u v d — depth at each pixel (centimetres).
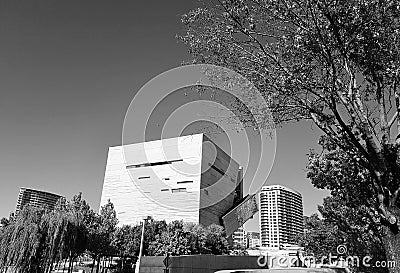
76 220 2358
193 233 3359
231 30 743
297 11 712
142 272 2175
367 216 1117
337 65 810
